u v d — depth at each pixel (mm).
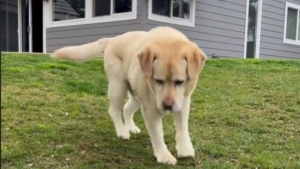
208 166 2867
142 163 2881
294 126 3932
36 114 3900
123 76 3277
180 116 2949
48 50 11125
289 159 3061
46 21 11133
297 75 6715
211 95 5148
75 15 10680
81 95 4824
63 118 3885
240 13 12695
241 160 2992
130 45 3146
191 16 10953
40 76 5551
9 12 11836
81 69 6465
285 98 4965
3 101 4168
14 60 6637
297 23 14922
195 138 3482
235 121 3998
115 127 3498
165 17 10039
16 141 3133
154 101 2717
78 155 2953
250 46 13328
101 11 10156
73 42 10664
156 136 2900
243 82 6055
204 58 2635
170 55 2553
